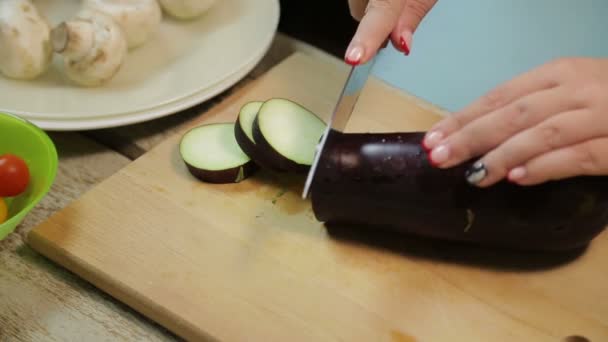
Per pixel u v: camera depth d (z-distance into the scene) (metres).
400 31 0.65
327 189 0.60
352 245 0.64
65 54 0.74
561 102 0.54
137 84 0.79
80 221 0.62
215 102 0.83
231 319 0.56
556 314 0.60
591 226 0.60
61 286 0.59
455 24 1.00
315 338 0.55
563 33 0.97
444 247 0.65
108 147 0.75
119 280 0.57
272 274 0.60
